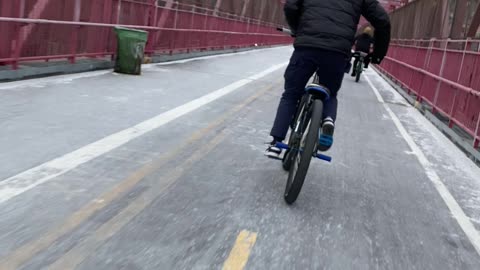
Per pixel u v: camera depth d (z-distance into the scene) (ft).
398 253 12.42
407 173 20.33
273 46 154.92
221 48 81.92
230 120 25.54
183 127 22.45
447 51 36.65
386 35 15.14
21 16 28.66
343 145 23.68
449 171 21.68
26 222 11.29
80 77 33.30
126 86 32.04
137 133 20.25
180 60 57.98
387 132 29.07
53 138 18.04
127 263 10.03
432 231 14.24
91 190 13.62
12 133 18.06
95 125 20.71
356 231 13.39
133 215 12.35
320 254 11.69
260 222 12.99
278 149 15.64
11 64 28.55
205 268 10.23
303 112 15.17
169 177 15.48
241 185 15.69
